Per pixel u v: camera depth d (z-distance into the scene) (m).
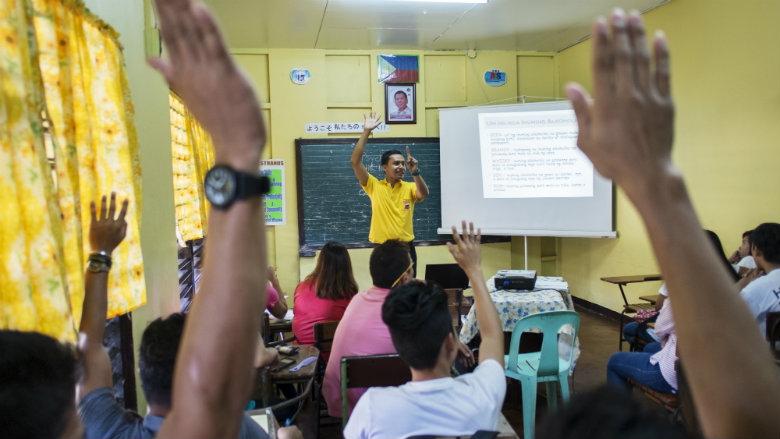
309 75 5.38
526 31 4.96
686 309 0.38
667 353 2.43
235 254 0.42
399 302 1.28
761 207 3.52
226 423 0.44
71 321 1.25
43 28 1.49
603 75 0.37
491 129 5.20
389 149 5.53
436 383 1.24
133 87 2.33
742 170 3.66
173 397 0.43
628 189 0.38
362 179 4.20
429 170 5.60
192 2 0.39
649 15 4.50
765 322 2.29
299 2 4.04
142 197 2.38
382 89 5.54
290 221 5.46
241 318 0.42
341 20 4.49
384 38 5.08
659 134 0.37
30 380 0.56
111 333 2.12
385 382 2.03
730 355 0.37
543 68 5.84
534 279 3.31
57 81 1.52
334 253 2.78
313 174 5.42
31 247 1.20
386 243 2.28
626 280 3.97
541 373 2.71
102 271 1.18
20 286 1.14
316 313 2.76
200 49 0.40
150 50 2.61
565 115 4.95
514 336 2.70
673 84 4.30
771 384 0.38
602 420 0.41
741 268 3.21
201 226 3.96
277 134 5.39
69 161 1.57
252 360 0.44
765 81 3.44
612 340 4.48
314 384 2.77
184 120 3.72
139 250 2.04
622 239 4.96
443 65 5.64
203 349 0.42
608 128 0.37
